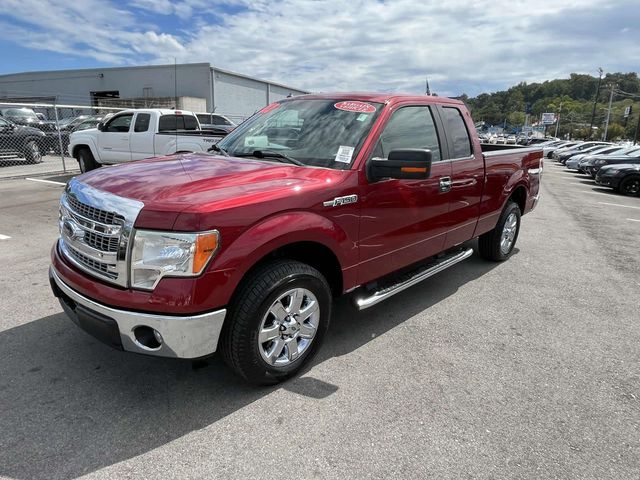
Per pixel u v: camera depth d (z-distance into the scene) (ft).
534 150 19.53
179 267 7.66
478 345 11.79
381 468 7.43
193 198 8.09
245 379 9.08
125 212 7.93
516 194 19.13
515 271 18.24
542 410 9.11
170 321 7.71
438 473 7.36
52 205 28.09
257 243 8.28
